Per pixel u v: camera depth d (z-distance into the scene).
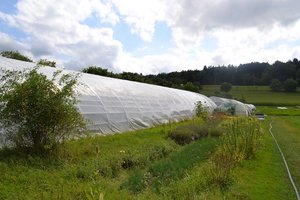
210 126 21.08
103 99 17.88
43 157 10.08
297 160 13.86
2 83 11.46
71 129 10.76
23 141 10.26
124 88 21.69
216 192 8.41
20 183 8.03
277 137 21.92
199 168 10.72
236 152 12.30
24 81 10.32
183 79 121.69
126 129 19.20
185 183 8.70
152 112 23.55
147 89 26.08
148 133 18.31
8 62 14.38
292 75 127.25
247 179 10.21
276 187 9.68
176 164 10.83
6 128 10.14
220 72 130.88
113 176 10.20
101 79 20.73
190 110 32.50
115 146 13.63
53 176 8.80
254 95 108.56
